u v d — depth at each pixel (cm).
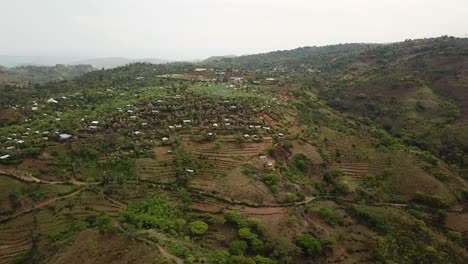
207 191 8612
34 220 7812
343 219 8162
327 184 9738
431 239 7831
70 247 6412
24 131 11419
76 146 10156
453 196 9625
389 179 10112
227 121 12162
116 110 12975
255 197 8475
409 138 13450
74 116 12681
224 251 6400
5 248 7181
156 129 11362
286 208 8325
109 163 9550
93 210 8019
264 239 6969
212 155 10100
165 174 9244
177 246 6112
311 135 12044
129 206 7919
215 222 7388
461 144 12644
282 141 11200
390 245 7438
